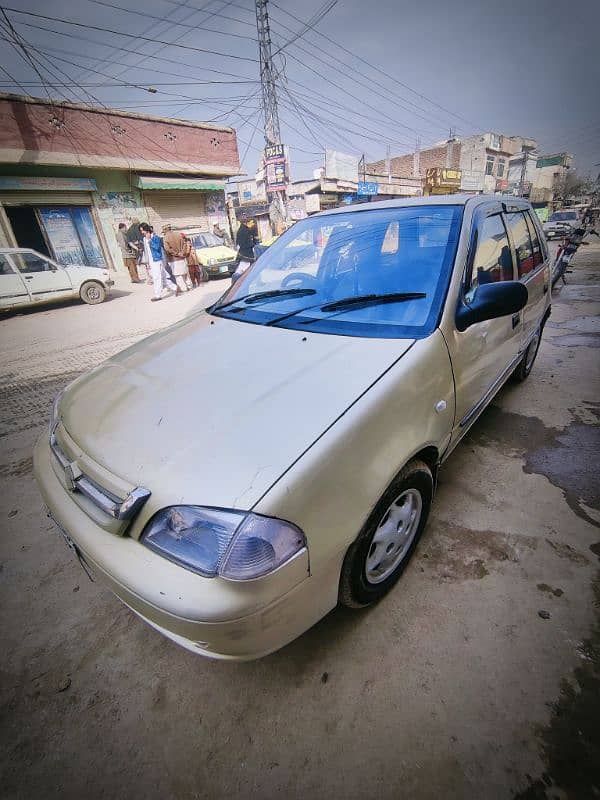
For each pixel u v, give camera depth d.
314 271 2.20
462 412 1.92
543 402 3.27
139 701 1.45
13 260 8.27
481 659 1.48
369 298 1.84
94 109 12.28
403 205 2.23
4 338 6.69
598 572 1.77
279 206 16.86
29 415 3.75
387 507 1.47
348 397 1.34
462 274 1.80
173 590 1.09
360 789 1.19
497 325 2.16
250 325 1.95
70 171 12.34
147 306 8.53
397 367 1.46
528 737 1.26
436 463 1.79
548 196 40.22
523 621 1.59
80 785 1.25
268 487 1.10
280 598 1.12
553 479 2.37
